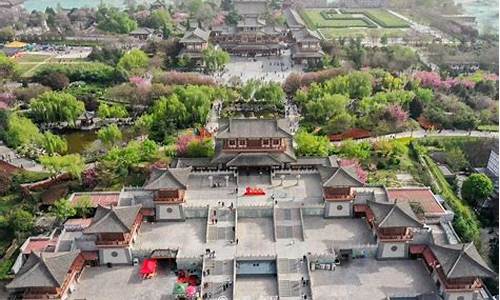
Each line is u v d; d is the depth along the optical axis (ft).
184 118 538.47
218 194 388.98
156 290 315.17
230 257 329.93
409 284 315.99
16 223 377.91
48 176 456.04
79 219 384.06
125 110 574.15
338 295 306.76
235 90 625.41
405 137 514.68
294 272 319.88
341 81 591.37
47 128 559.38
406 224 323.78
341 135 513.45
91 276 328.49
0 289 334.44
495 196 429.79
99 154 495.41
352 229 360.28
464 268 293.43
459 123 533.55
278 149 412.77
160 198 365.61
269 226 362.74
